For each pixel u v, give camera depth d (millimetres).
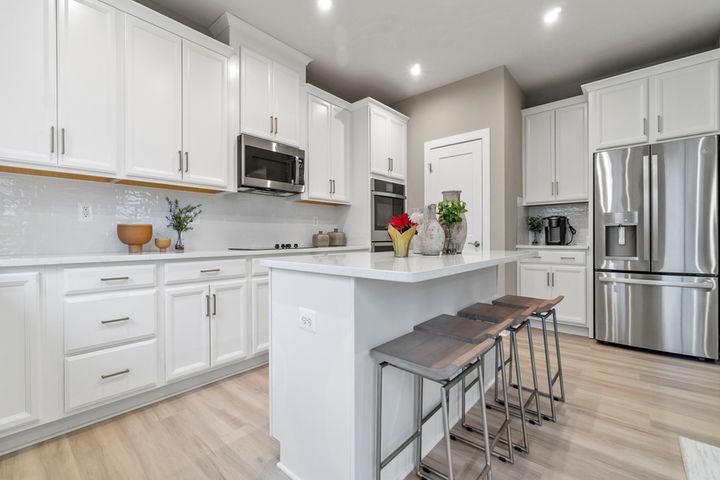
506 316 1587
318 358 1261
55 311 1616
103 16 1948
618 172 2955
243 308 2377
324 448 1240
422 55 3193
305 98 3223
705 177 2594
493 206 3406
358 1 2439
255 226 3102
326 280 1229
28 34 1701
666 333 2732
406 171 4109
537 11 2572
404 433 1396
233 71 2623
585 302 3229
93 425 1728
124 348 1830
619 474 1354
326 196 3428
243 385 2205
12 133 1660
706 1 2457
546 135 3709
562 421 1754
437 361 1054
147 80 2133
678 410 1852
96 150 1924
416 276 951
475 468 1410
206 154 2441
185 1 2428
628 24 2736
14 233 1888
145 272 1907
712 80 2619
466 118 3617
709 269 2582
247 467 1417
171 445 1559
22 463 1432
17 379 1515
